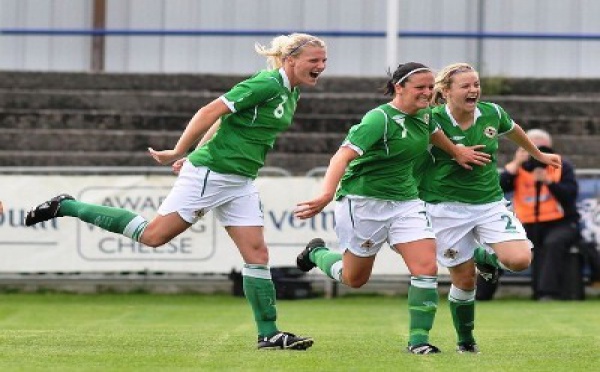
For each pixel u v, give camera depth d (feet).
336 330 111.75
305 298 155.22
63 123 189.26
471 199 87.45
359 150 81.56
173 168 91.20
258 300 87.76
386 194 84.89
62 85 198.80
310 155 181.47
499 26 206.80
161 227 86.94
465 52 205.87
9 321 124.47
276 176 157.07
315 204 79.46
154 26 208.03
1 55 208.85
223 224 88.22
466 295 88.74
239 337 99.09
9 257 152.87
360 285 90.07
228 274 155.12
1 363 77.25
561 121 190.49
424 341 85.56
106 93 193.36
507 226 86.94
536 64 207.72
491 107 87.56
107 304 146.72
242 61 208.03
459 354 85.92
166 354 83.41
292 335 87.66
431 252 84.99
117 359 79.97
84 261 153.28
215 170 86.17
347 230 86.63
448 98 85.92
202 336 100.32
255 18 207.31
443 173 87.25
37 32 203.41
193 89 199.11
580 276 153.17
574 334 107.55
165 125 189.06
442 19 206.18
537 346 94.32
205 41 208.44
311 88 196.85
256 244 87.56
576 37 201.16
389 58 192.24
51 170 154.61
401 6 206.80
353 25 206.80
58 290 160.86
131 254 153.17
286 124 86.94
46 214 88.79
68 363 77.51
